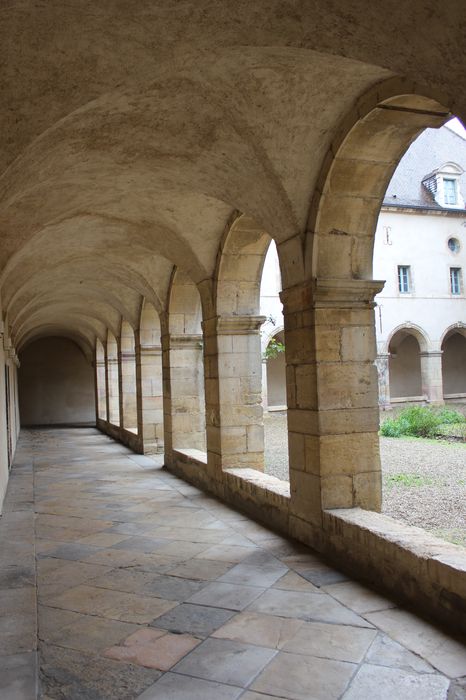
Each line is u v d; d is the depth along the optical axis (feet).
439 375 81.51
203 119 15.78
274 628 11.96
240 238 24.41
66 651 11.25
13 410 48.39
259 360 26.13
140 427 44.27
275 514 20.16
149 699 9.45
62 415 84.79
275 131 15.43
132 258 32.73
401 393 89.40
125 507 24.41
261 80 13.74
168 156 18.28
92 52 10.97
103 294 45.06
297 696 9.38
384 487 27.07
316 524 17.30
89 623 12.54
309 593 13.85
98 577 15.52
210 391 26.66
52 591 14.55
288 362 18.78
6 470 30.32
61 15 9.85
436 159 91.30
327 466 17.16
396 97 13.05
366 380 17.60
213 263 25.99
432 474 30.09
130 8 9.98
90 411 85.81
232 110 15.02
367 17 9.65
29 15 9.67
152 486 29.48
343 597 13.53
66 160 16.96
